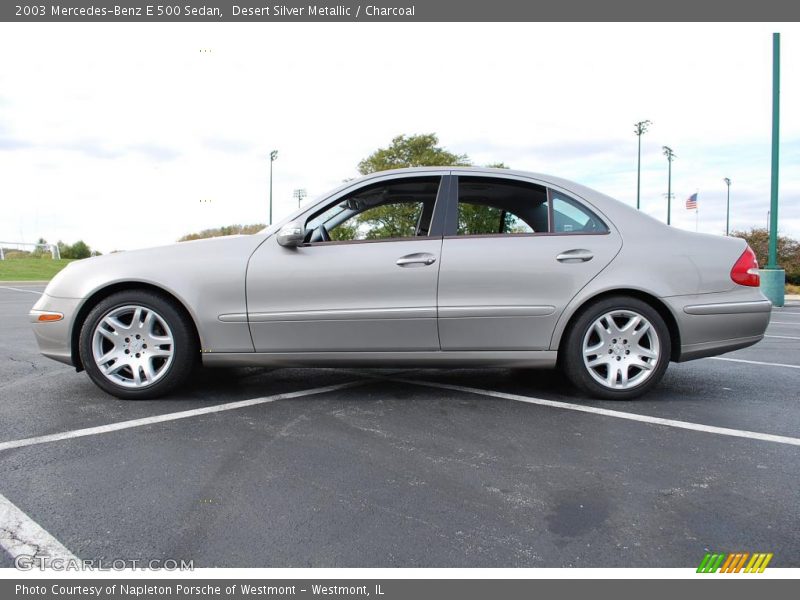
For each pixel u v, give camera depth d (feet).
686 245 11.52
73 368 14.88
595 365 11.54
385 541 6.17
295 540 6.17
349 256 11.27
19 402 11.39
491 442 9.22
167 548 6.01
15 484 7.47
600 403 11.55
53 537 6.19
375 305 11.18
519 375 14.20
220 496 7.17
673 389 12.92
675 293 11.28
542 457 8.58
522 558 5.88
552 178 12.05
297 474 7.88
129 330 11.39
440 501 7.09
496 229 11.86
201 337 11.25
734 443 9.23
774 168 40.63
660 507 6.95
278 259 11.30
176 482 7.57
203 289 11.18
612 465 8.27
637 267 11.27
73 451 8.66
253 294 11.23
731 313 11.41
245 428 9.82
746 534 6.34
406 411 10.93
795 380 14.02
